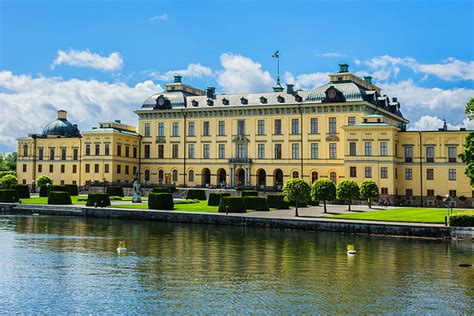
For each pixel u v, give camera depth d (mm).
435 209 78562
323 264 36000
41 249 41875
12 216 73062
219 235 52188
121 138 117688
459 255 39938
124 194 111625
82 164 119375
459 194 90750
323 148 103812
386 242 47250
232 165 111250
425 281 30844
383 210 75812
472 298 27078
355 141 94875
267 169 108938
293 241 47812
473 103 61469
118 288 28750
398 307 25406
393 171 92312
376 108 104062
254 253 40594
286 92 111938
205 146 115375
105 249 42156
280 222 58312
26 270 33406
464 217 49438
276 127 108500
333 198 69688
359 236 51656
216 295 27391
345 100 101438
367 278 31562
